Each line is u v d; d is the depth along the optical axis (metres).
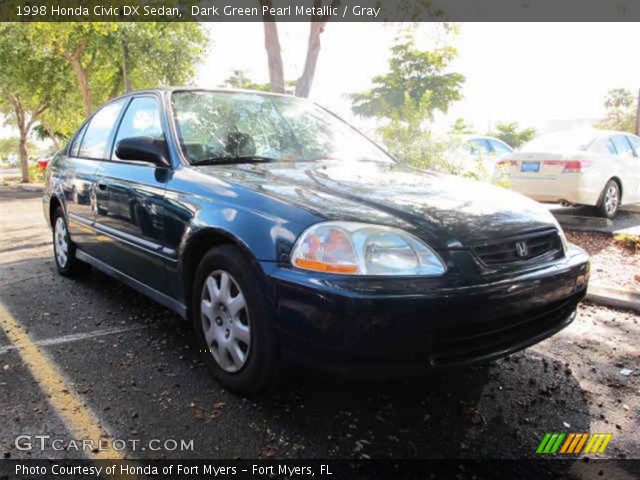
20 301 4.07
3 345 3.21
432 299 2.07
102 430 2.31
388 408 2.55
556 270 2.49
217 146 3.22
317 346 2.13
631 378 2.93
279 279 2.21
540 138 8.42
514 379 2.89
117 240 3.51
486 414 2.52
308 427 2.37
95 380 2.77
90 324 3.58
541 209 2.86
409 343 2.08
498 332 2.36
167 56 16.53
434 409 2.55
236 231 2.42
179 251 2.82
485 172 7.55
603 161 7.52
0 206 11.65
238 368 2.54
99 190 3.74
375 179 2.94
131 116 3.78
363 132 4.11
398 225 2.25
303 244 2.21
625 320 3.83
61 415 2.42
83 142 4.51
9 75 17.38
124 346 3.21
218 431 2.32
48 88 18.44
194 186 2.79
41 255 5.84
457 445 2.27
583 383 2.86
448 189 2.86
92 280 4.69
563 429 2.41
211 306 2.67
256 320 2.36
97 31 13.31
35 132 32.66
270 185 2.61
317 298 2.09
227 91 3.72
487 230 2.37
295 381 2.75
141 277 3.35
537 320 2.56
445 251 2.21
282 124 3.64
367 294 2.04
